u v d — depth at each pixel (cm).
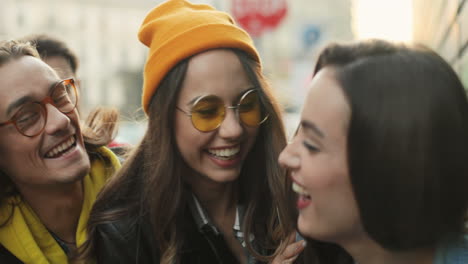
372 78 79
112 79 3141
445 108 76
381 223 81
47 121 144
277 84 165
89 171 157
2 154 146
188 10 149
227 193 162
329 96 83
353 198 85
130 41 3250
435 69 78
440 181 77
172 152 147
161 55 141
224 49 138
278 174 153
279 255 141
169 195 148
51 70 150
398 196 78
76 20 3088
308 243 114
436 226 79
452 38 247
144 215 149
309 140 87
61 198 158
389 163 77
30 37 241
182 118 140
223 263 154
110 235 147
